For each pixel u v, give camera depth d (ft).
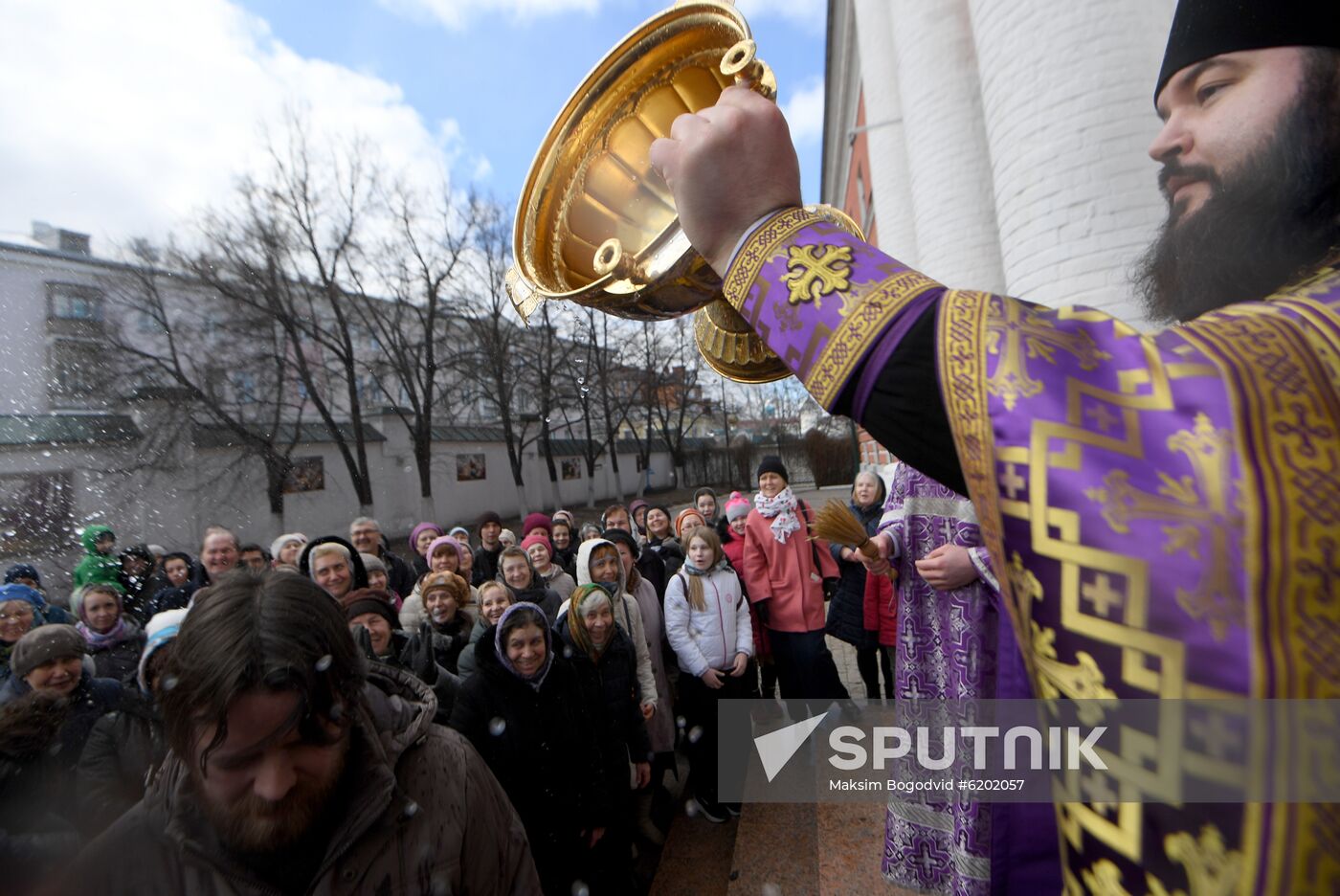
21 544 23.97
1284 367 1.24
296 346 69.00
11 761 6.66
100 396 51.67
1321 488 1.13
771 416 150.51
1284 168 1.51
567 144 3.22
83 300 51.49
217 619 3.68
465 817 4.61
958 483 1.54
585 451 119.34
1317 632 1.10
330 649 3.86
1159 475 1.22
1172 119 1.76
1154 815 1.20
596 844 10.28
